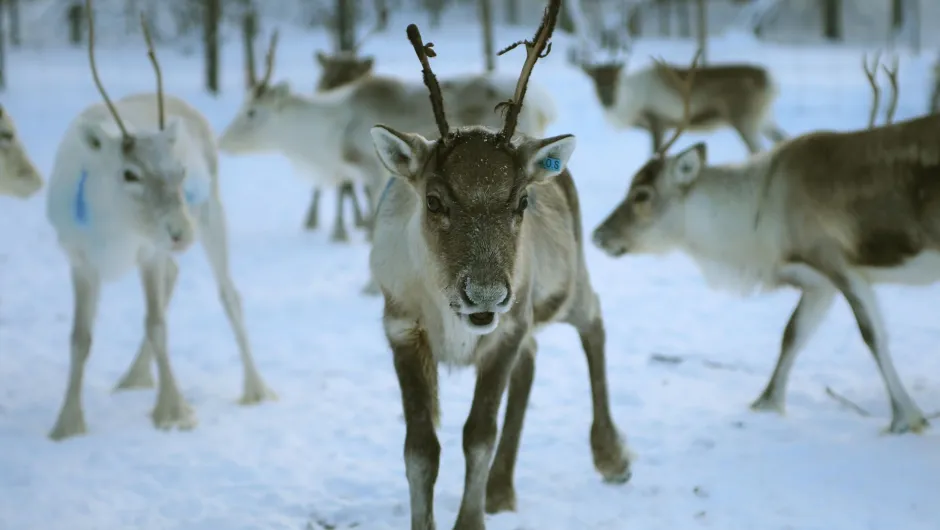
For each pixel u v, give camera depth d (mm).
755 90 30312
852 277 10773
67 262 21078
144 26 11375
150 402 12180
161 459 10156
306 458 10141
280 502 9008
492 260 6750
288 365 13680
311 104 21453
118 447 10562
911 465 9297
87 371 13516
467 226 6844
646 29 90688
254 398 12094
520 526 8312
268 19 91750
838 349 13703
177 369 13625
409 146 7223
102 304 17297
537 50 7215
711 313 15977
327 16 86000
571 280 8750
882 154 10648
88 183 11125
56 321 16141
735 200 11805
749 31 81000
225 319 16266
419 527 7398
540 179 7266
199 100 50750
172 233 10961
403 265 7555
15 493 9312
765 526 8164
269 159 39344
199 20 82562
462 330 7520
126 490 9375
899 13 75750
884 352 10430
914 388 11898
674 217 12305
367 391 12414
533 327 8375
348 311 16625
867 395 11672
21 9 89438
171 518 8750
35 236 24047
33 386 12766
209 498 9141
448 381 12570
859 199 10688
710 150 33875
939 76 37906
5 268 20438
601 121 41969
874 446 9844
